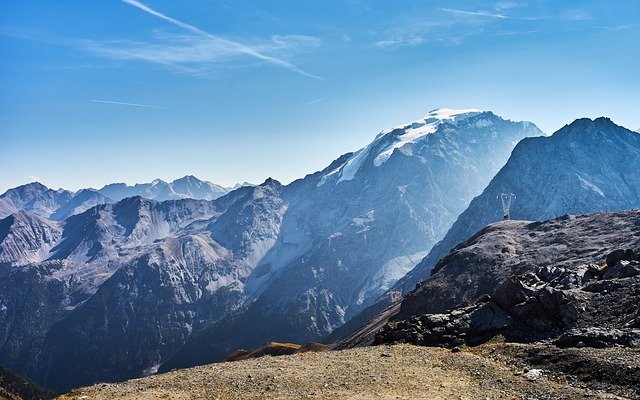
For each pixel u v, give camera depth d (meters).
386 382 31.34
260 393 29.89
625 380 27.73
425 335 48.50
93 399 29.70
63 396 31.84
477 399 27.44
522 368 33.75
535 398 27.30
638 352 32.00
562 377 30.52
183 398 29.48
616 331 36.62
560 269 59.88
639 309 40.81
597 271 55.66
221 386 32.06
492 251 108.69
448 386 30.30
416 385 30.58
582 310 44.69
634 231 90.69
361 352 43.03
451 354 40.03
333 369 35.56
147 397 29.77
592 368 30.17
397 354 41.00
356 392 29.28
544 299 46.53
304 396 28.83
